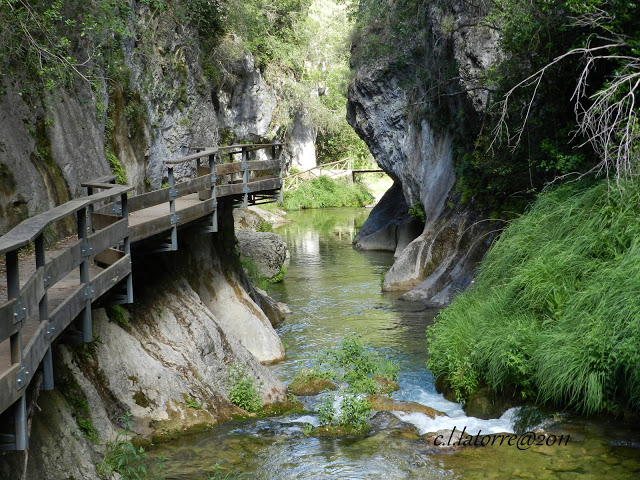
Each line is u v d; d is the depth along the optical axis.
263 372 10.06
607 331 8.03
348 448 7.84
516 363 8.58
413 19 18.86
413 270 17.55
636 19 10.54
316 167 42.12
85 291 6.19
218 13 21.42
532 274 9.69
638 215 9.21
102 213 8.61
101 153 12.05
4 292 7.11
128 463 7.18
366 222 26.84
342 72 38.75
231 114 27.47
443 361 9.96
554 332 8.70
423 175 20.11
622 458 7.16
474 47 15.98
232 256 13.63
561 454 7.36
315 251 25.44
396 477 7.06
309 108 38.88
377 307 15.78
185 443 7.88
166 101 15.15
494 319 9.82
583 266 9.35
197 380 8.98
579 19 11.30
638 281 7.98
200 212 10.44
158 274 10.12
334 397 9.56
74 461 6.15
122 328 8.68
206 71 20.19
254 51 28.19
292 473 7.17
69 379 7.30
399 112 21.23
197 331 9.64
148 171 14.28
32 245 9.59
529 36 12.44
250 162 12.72
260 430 8.38
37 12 10.62
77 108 11.55
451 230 17.12
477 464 7.32
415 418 8.73
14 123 9.81
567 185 11.34
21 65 10.23
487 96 15.62
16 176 9.57
